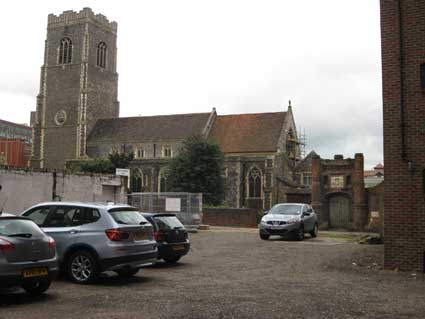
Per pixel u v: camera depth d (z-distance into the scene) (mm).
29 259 9938
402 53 15328
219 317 8719
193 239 26953
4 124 108938
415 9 15305
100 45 82750
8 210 23406
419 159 14867
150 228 13289
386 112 15406
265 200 62875
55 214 13000
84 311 9156
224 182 56719
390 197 15180
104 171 63031
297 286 12094
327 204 43438
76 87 79812
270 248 21938
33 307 9508
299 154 75375
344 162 42906
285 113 70750
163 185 68000
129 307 9516
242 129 70812
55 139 80625
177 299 10320
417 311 9406
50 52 82688
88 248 12227
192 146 55500
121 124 79000
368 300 10398
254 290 11477
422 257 14625
